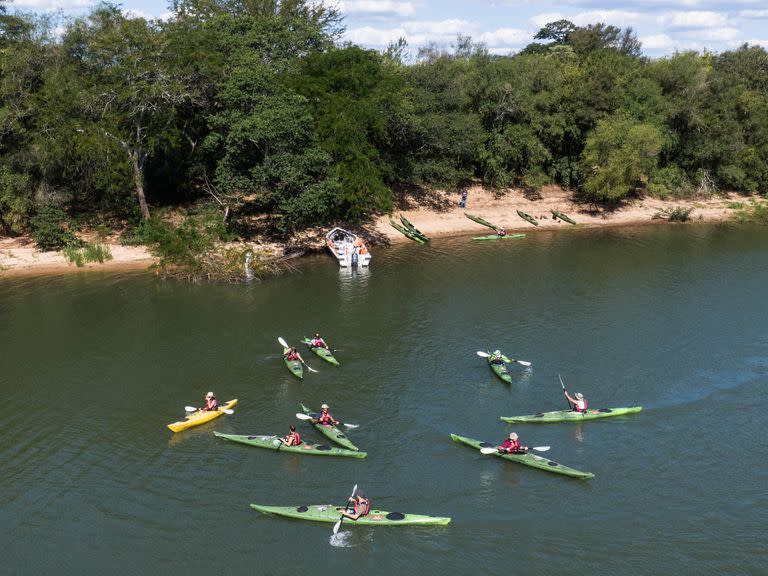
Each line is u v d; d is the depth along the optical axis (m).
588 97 79.81
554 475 30.09
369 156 65.31
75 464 30.80
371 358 41.53
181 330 45.44
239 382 38.41
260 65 61.22
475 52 87.44
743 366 40.72
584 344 43.81
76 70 59.47
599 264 62.44
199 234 57.59
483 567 24.94
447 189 82.88
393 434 33.31
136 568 24.88
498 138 80.88
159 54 57.56
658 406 36.00
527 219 78.94
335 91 66.31
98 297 51.41
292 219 62.00
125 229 64.94
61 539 26.25
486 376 39.31
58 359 41.00
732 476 29.98
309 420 34.62
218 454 31.69
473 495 28.81
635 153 77.44
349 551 25.73
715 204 87.06
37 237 60.19
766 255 65.75
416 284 55.84
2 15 59.44
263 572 24.75
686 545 25.92
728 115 87.44
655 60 96.25
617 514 27.62
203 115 62.25
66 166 59.53
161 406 35.88
